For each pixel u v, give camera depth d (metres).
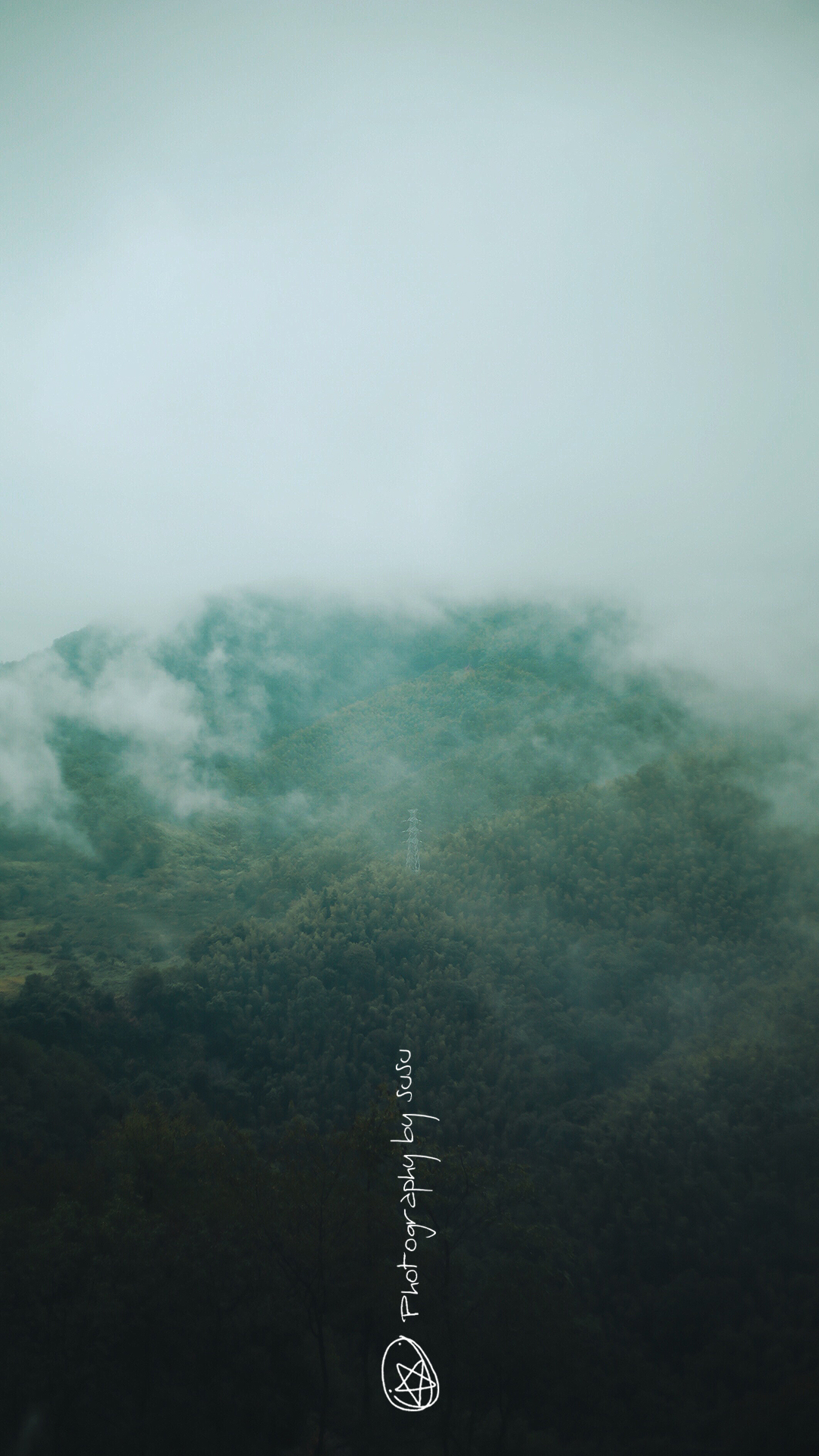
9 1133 73.81
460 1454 48.22
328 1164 48.53
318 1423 49.25
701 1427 58.94
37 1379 40.56
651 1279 74.25
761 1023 98.25
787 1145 79.88
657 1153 83.44
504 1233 55.75
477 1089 95.19
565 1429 57.38
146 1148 58.47
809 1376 60.12
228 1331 46.44
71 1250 43.84
